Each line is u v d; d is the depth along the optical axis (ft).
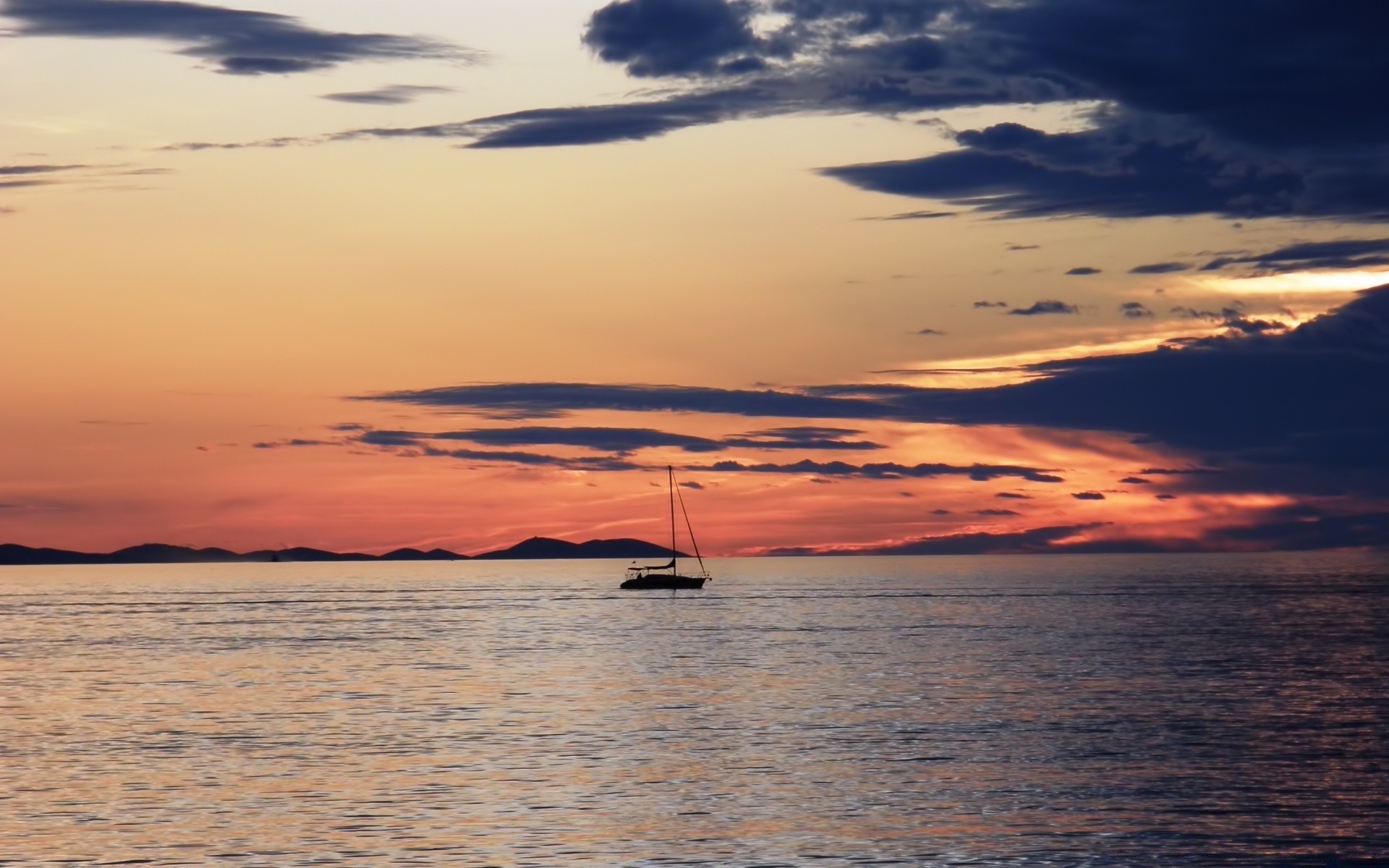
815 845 131.23
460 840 133.08
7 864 124.98
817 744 187.32
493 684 269.44
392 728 205.87
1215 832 135.74
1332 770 165.99
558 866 124.36
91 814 144.56
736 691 251.39
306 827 138.51
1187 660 307.58
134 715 224.94
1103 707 223.92
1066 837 134.00
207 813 144.66
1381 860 126.31
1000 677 272.51
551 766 170.81
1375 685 256.11
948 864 124.47
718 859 126.21
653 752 181.16
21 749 187.93
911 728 201.16
